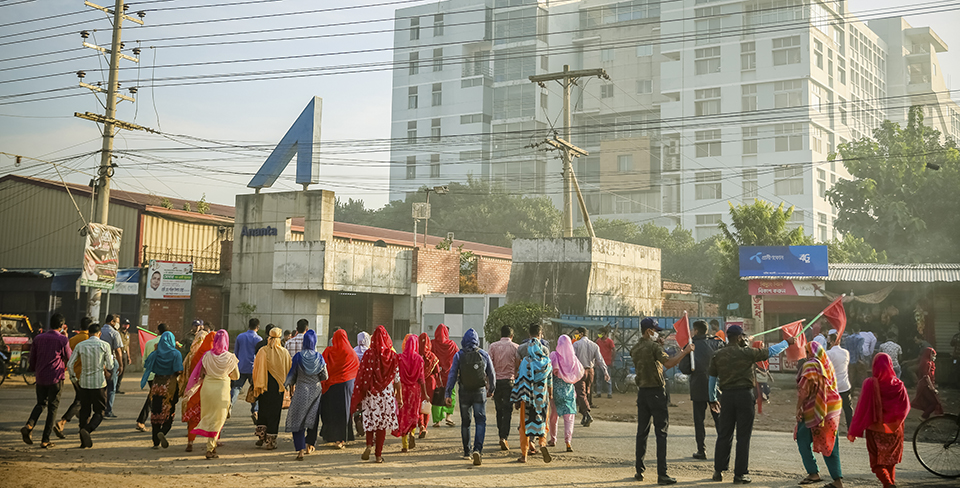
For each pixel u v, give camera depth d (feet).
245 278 101.09
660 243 246.88
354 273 98.94
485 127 373.61
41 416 46.44
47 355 34.78
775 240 96.99
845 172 309.63
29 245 112.98
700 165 302.45
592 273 82.89
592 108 367.25
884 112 352.90
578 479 28.48
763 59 292.81
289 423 32.42
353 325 105.09
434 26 392.68
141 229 104.53
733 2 298.97
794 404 56.08
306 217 97.81
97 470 28.86
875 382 26.02
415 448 35.99
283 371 35.01
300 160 99.45
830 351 41.29
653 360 28.63
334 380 35.29
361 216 305.12
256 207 101.60
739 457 27.94
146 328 92.99
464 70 382.01
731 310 91.71
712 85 301.84
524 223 254.88
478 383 32.55
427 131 387.55
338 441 35.06
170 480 27.04
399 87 399.85
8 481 25.76
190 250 111.04
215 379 32.76
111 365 36.11
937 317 77.25
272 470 29.60
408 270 108.37
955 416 29.99
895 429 25.88
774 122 288.10
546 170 363.56
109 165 81.61
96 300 79.97
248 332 41.70
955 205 117.50
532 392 31.83
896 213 118.73
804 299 80.02
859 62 330.13
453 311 99.81
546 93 370.32
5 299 98.89
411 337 34.63
